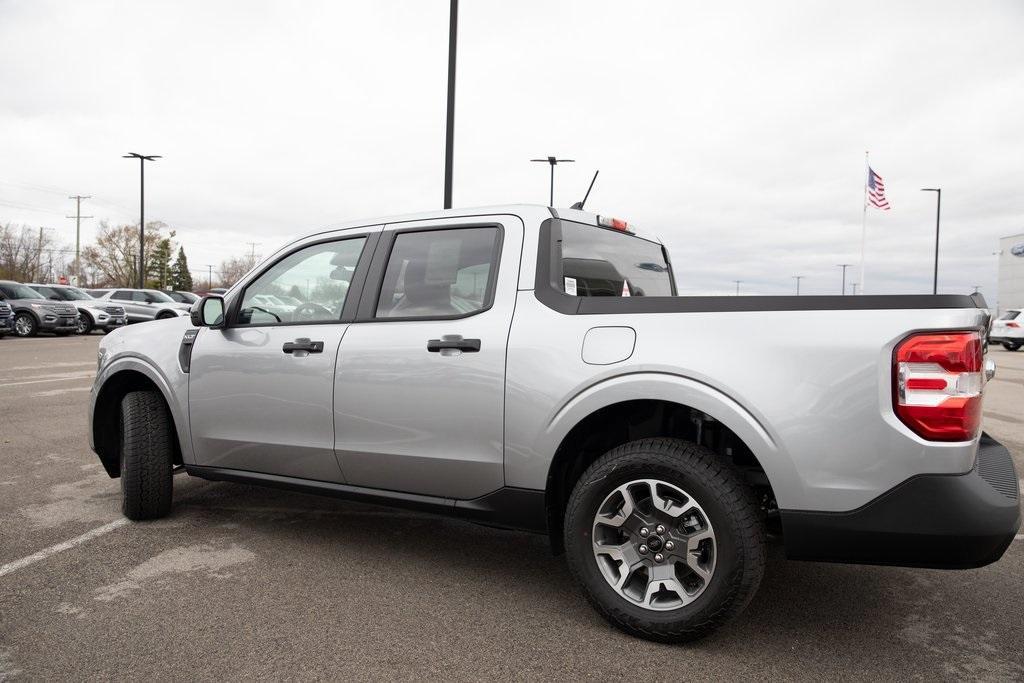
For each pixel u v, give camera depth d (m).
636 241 3.89
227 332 3.88
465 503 3.14
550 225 3.15
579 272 3.28
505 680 2.41
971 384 2.36
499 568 3.50
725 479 2.55
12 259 68.12
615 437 3.11
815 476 2.45
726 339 2.60
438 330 3.20
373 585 3.25
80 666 2.47
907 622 2.92
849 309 2.48
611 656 2.59
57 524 4.07
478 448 3.06
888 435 2.38
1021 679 2.45
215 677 2.40
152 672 2.43
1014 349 24.83
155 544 3.76
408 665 2.51
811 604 3.10
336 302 3.62
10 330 20.11
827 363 2.45
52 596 3.07
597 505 2.77
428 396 3.17
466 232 3.33
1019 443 6.84
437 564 3.54
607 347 2.78
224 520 4.21
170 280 96.94
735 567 2.52
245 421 3.75
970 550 2.32
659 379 2.65
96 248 78.06
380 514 4.41
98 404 4.32
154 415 4.09
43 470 5.36
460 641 2.70
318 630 2.77
